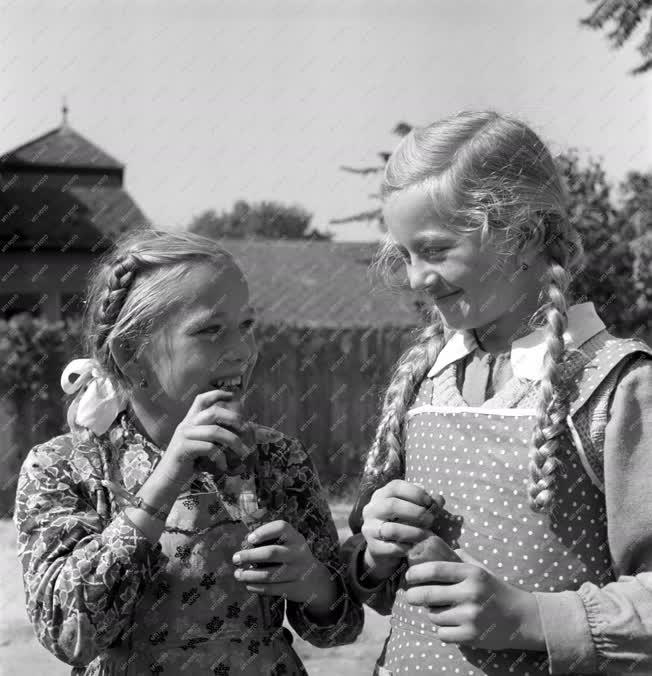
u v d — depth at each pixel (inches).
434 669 73.1
